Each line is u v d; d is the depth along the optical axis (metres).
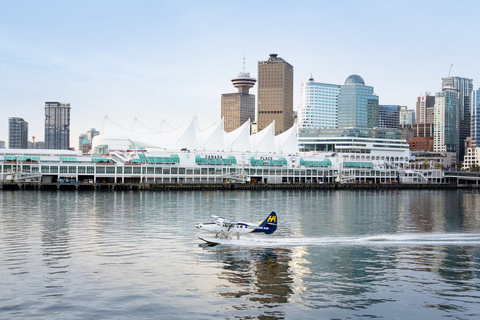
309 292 48.81
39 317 41.31
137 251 64.88
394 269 57.62
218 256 62.59
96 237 74.88
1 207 115.31
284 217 103.81
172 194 167.12
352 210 121.06
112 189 182.00
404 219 103.38
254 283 51.38
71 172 186.50
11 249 65.44
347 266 58.69
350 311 44.00
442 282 52.59
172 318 41.72
